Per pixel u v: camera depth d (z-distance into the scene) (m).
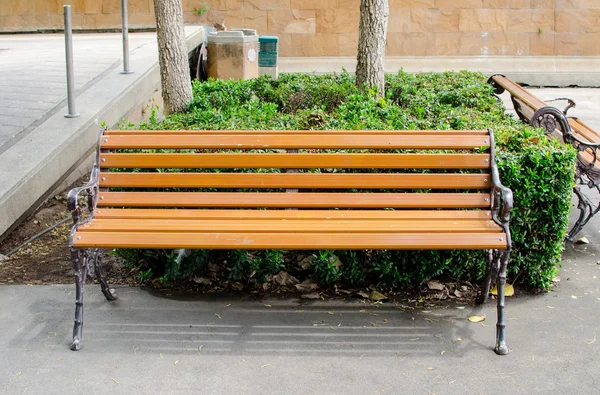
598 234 5.38
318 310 4.10
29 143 5.71
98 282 4.45
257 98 7.04
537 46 13.34
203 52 11.72
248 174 4.06
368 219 3.93
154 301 4.21
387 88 7.52
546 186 4.15
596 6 13.18
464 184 4.00
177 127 5.00
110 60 9.22
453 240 3.62
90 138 6.30
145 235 3.67
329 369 3.45
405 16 13.16
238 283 4.42
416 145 4.08
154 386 3.31
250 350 3.64
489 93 7.59
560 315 4.02
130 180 4.05
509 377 3.37
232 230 3.73
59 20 13.71
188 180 4.06
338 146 4.10
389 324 3.93
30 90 7.47
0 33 13.72
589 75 13.23
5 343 3.70
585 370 3.42
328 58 13.24
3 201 4.87
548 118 5.32
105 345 3.69
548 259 4.29
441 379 3.35
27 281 4.49
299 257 4.51
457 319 3.98
